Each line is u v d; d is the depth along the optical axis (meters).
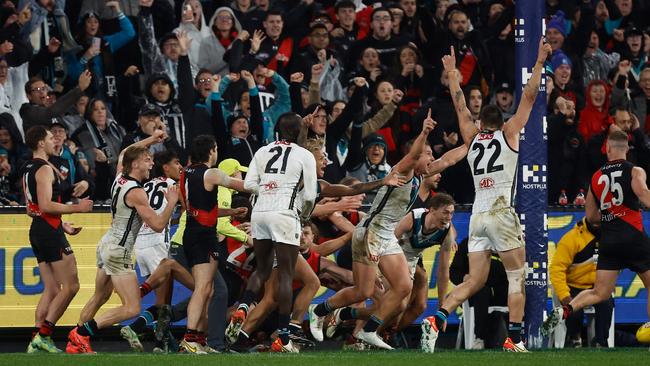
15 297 41.28
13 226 41.38
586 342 41.25
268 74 48.47
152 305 40.44
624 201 34.69
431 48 52.12
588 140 48.66
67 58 50.78
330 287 40.47
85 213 41.72
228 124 46.91
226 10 52.12
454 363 28.28
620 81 51.16
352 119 46.19
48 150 37.00
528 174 36.94
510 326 33.94
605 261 35.16
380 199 35.88
